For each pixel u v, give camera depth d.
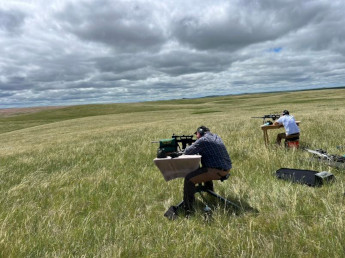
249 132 12.32
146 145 11.56
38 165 8.91
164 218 4.11
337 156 5.92
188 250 3.02
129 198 5.02
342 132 9.48
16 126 68.44
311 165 5.98
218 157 4.22
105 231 3.70
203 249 3.03
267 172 5.88
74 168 7.98
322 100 65.12
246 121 20.02
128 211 4.43
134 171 7.17
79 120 60.28
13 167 8.95
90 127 42.16
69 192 5.62
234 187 4.86
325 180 4.66
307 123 13.43
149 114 66.50
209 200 4.66
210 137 4.30
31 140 28.08
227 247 3.04
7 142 29.75
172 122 33.03
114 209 4.54
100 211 4.47
